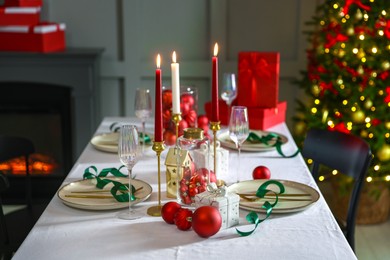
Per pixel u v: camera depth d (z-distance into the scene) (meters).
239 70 2.61
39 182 3.88
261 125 2.58
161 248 1.38
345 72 3.09
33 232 1.47
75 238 1.43
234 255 1.34
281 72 3.79
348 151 2.17
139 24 3.76
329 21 3.24
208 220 1.41
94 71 3.60
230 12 3.75
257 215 1.52
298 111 3.55
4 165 3.86
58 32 3.62
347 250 1.37
